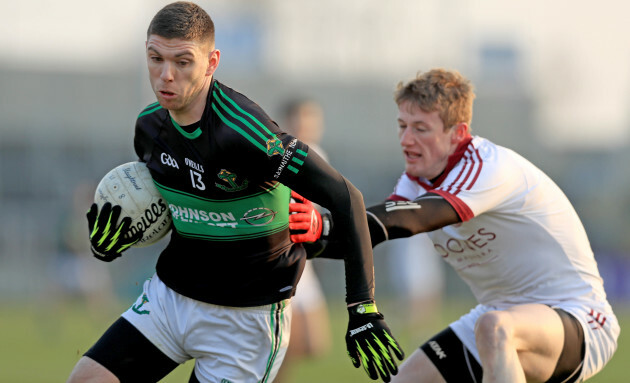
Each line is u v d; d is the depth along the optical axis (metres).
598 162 115.81
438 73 17.73
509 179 17.06
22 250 82.88
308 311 27.31
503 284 18.09
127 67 98.50
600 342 17.55
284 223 15.76
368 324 14.91
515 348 16.09
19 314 64.88
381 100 105.06
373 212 16.11
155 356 16.16
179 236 15.93
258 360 16.08
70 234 58.47
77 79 97.62
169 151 15.20
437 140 17.47
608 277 87.75
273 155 14.31
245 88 106.31
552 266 17.69
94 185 59.41
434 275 51.56
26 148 93.06
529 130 115.06
